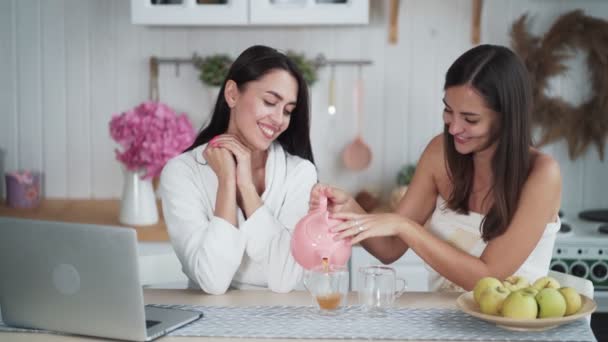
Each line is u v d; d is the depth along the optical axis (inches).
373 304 60.6
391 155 122.1
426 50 120.0
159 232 105.7
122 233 53.2
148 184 108.6
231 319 60.4
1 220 57.5
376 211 115.6
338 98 121.4
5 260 58.2
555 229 73.3
